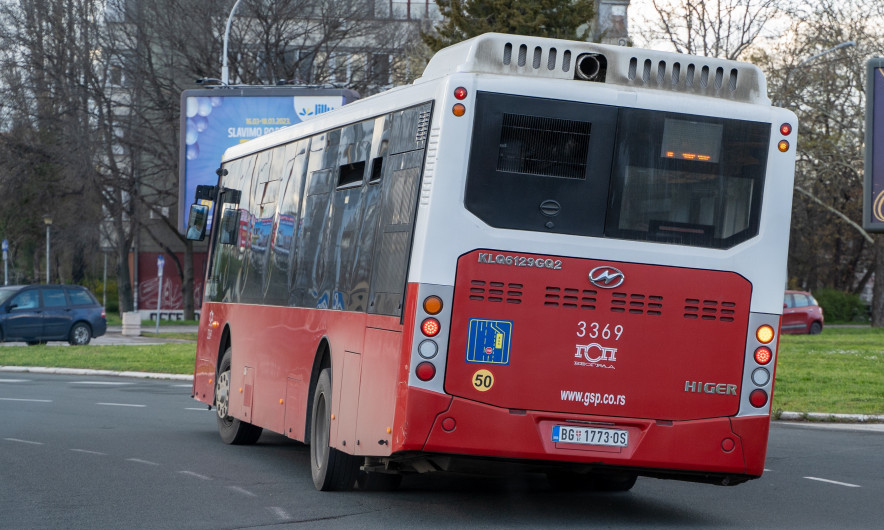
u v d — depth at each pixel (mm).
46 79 53312
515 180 8734
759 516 9945
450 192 8664
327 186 11320
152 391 22984
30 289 37125
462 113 8711
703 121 8969
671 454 8805
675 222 8891
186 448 13992
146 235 64500
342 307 10320
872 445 15555
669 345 8836
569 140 8812
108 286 69938
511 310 8672
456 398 8578
